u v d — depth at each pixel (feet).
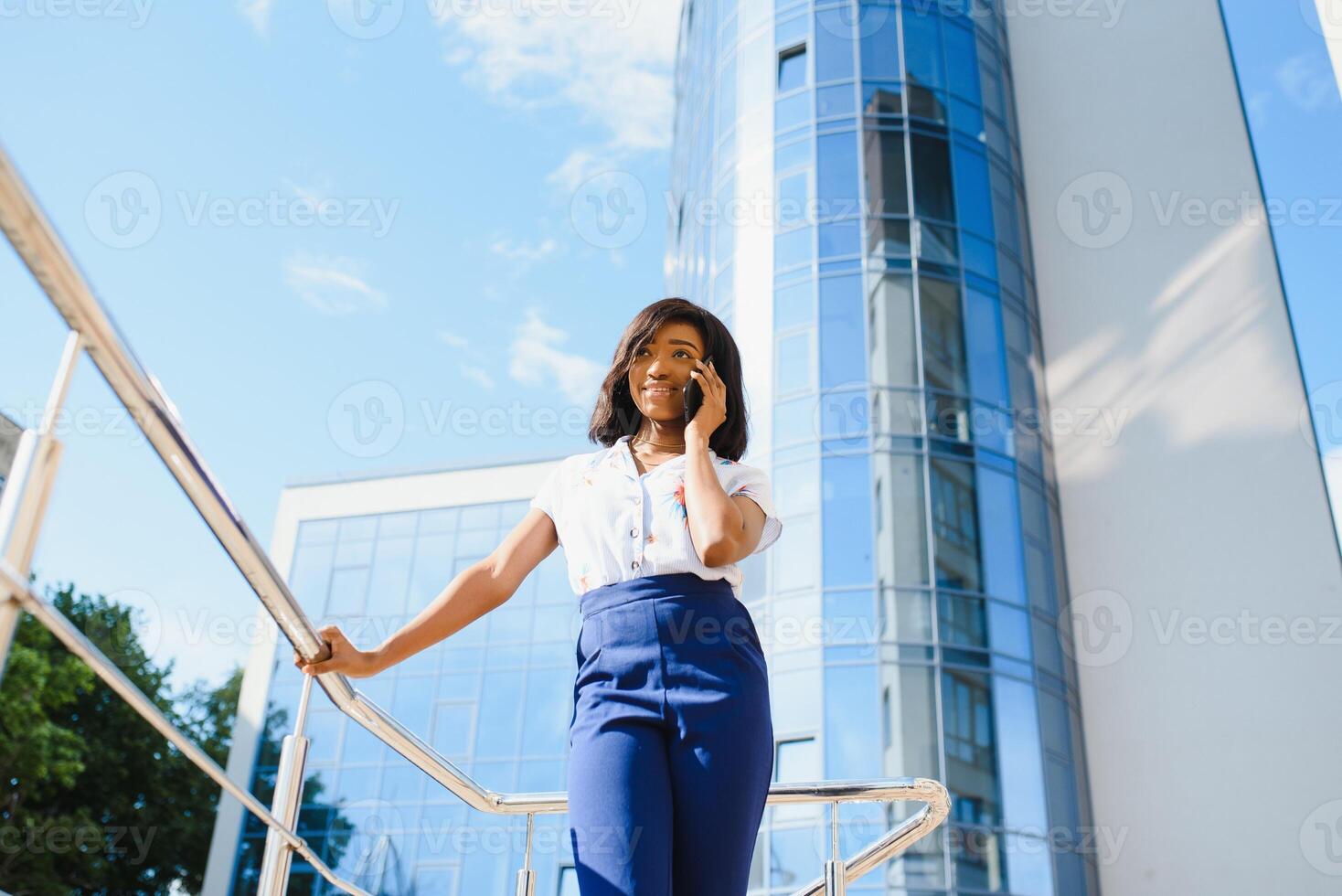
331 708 68.90
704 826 4.61
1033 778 35.68
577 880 4.54
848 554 37.29
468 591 5.27
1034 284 45.62
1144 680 39.06
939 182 43.68
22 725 74.28
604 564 5.11
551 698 61.93
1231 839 36.22
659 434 5.80
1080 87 47.93
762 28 47.96
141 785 81.61
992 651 36.65
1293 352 40.27
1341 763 35.65
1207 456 40.68
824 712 35.27
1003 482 39.65
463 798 7.59
